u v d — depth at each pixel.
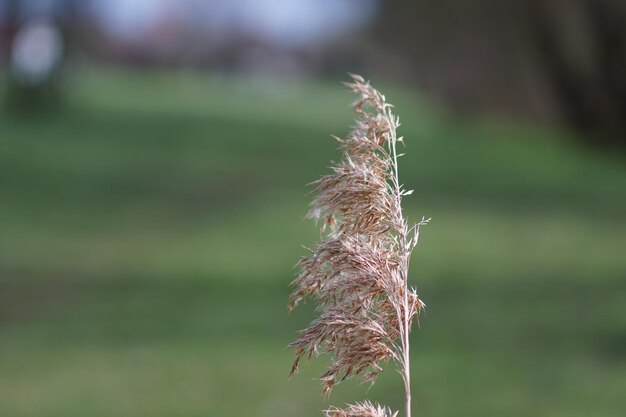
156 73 110.50
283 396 12.74
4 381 13.77
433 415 11.89
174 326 17.36
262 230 28.89
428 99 76.19
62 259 24.94
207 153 48.00
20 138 49.03
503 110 63.62
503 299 19.14
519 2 52.22
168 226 30.09
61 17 59.62
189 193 36.91
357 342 2.44
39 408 12.37
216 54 120.88
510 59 58.94
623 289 19.75
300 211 32.19
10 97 57.78
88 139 50.50
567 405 11.87
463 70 64.06
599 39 48.81
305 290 2.48
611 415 11.55
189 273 22.86
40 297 20.53
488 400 12.23
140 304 19.56
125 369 14.29
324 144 53.19
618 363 13.84
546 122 59.97
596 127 51.84
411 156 47.41
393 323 2.50
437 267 22.95
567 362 13.88
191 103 75.62
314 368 14.00
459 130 61.25
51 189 36.84
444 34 63.38
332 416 2.57
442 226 28.84
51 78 58.28
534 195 36.62
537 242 26.47
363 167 2.52
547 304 18.47
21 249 26.16
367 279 2.46
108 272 23.28
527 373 13.55
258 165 44.69
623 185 39.56
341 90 102.88
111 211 32.94
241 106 76.44
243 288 20.92
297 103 83.62
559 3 49.38
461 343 15.38
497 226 29.23
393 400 12.50
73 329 17.30
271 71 120.00
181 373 13.84
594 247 25.61
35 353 15.45
